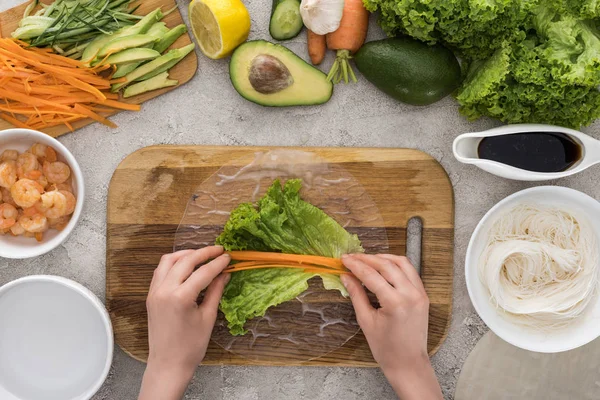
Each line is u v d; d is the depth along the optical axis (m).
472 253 1.27
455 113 1.33
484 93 1.17
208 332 1.21
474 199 1.33
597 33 1.17
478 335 1.34
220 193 1.30
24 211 1.24
